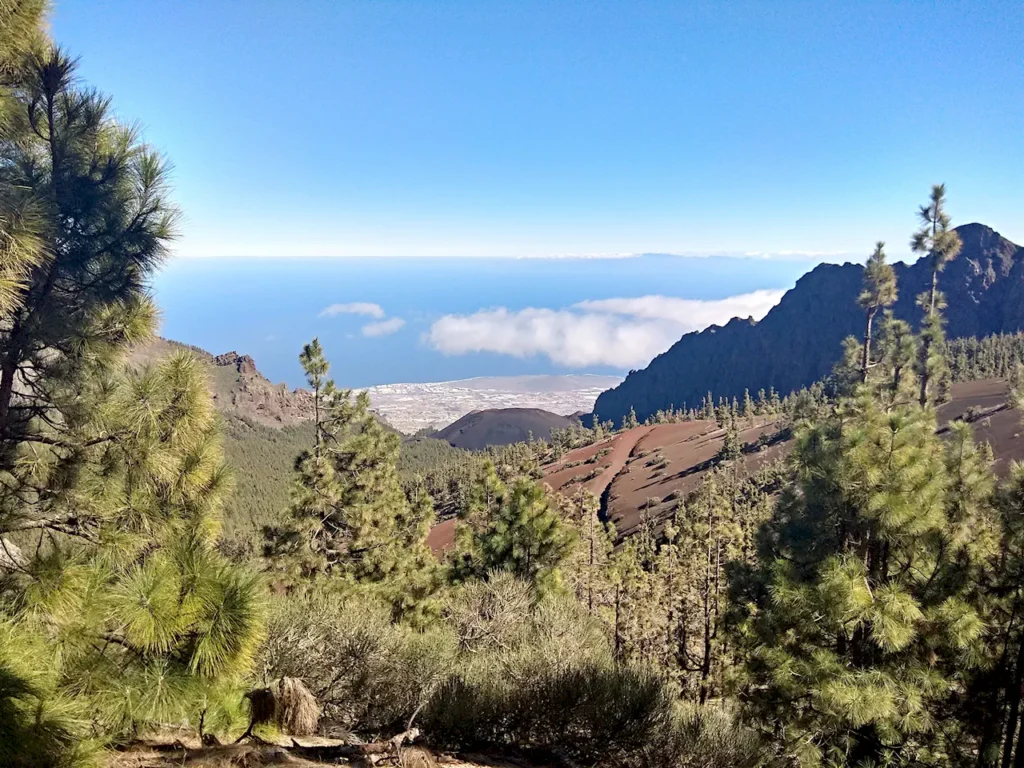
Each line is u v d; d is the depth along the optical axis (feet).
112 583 12.59
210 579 11.44
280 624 24.49
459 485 271.28
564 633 34.40
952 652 27.37
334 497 57.26
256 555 53.01
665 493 250.78
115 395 16.55
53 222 14.67
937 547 29.04
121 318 16.78
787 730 28.78
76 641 11.68
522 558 50.29
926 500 27.66
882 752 27.09
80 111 16.03
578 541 52.03
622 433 447.01
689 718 24.95
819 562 30.30
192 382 16.65
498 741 23.79
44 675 10.73
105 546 15.16
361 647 25.58
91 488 15.88
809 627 28.40
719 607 77.30
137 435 15.85
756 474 227.61
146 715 10.98
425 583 52.90
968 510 30.12
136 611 10.84
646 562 152.05
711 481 187.42
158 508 16.25
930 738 27.63
